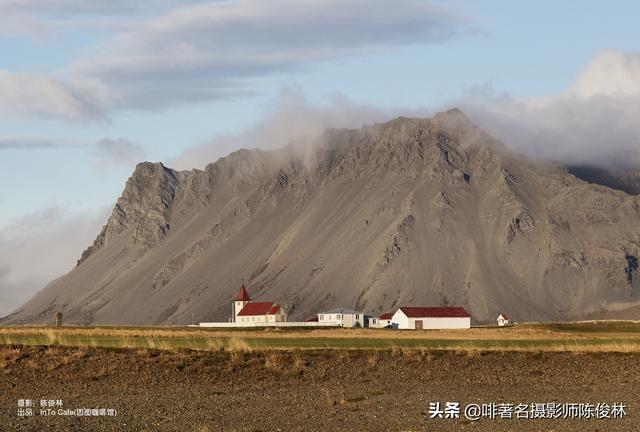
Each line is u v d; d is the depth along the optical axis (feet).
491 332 609.83
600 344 421.18
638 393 291.17
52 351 351.87
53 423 243.19
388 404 269.23
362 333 576.61
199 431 230.27
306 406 266.57
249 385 306.35
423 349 369.50
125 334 495.00
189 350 361.71
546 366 340.39
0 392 291.38
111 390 295.89
